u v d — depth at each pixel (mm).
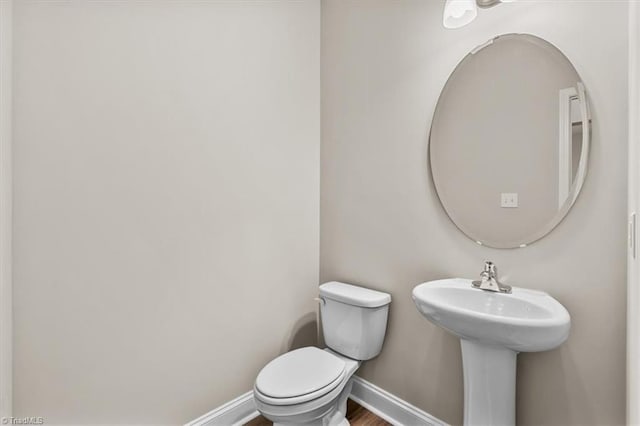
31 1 1160
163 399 1503
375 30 1838
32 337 1189
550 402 1301
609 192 1174
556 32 1278
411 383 1706
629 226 1071
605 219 1182
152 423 1470
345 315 1749
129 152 1383
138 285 1422
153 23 1442
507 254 1405
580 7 1226
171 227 1512
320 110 2141
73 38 1243
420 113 1656
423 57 1646
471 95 1494
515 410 1324
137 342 1424
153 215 1456
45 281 1208
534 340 1062
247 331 1804
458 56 1531
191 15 1561
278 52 1914
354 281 1951
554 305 1181
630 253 1044
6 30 1106
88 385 1308
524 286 1366
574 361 1251
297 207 2025
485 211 1461
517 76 1373
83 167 1273
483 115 1461
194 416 1604
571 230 1257
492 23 1434
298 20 2018
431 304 1256
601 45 1184
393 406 1767
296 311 2041
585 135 1216
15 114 1139
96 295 1316
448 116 1561
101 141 1312
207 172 1625
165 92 1480
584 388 1229
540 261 1326
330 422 1616
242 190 1764
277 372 1514
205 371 1640
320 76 2143
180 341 1551
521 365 1365
